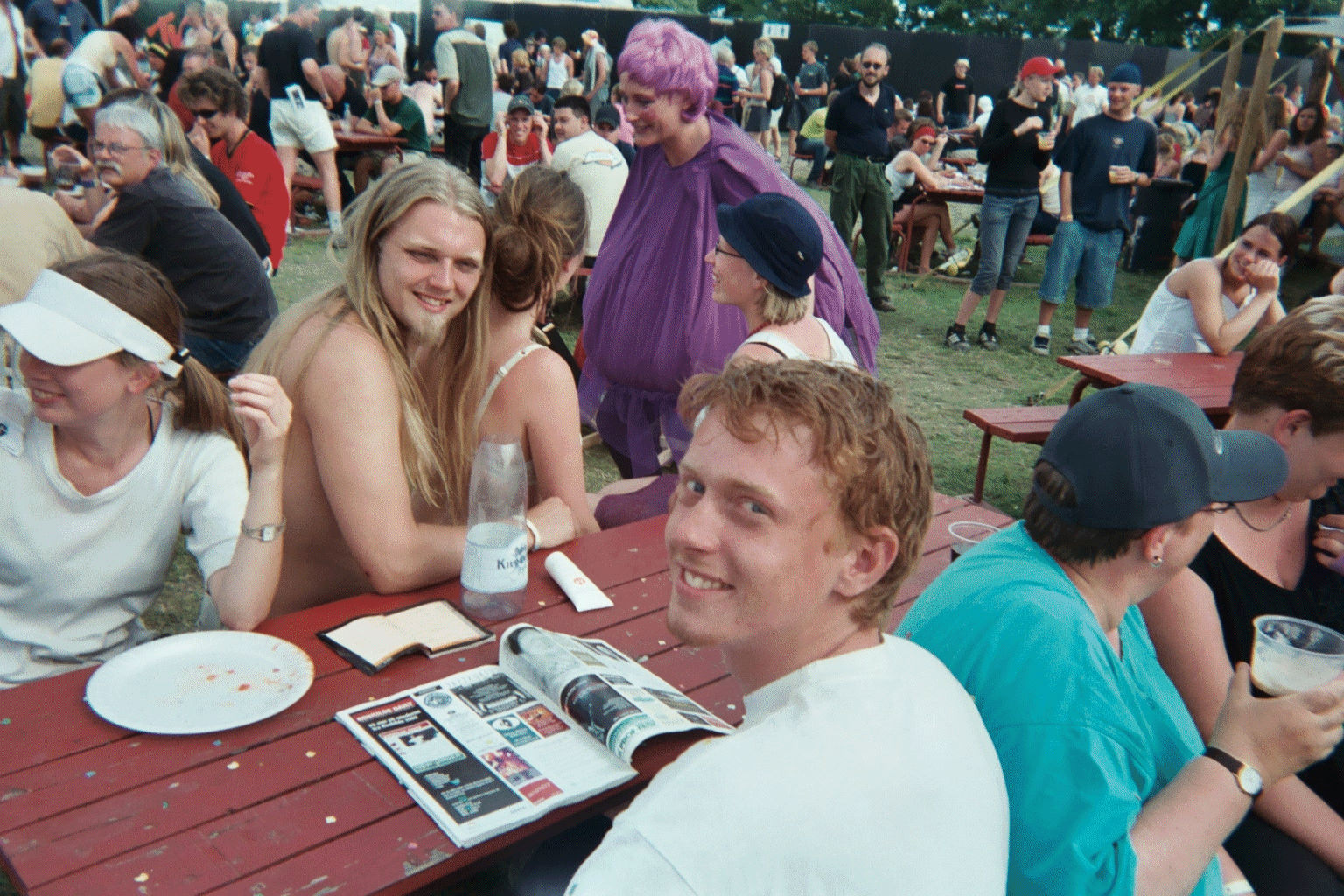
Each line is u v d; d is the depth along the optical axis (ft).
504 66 46.47
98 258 5.82
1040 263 36.14
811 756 2.95
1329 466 6.25
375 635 5.86
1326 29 25.40
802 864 2.80
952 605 4.41
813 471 3.07
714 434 3.20
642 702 5.21
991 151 23.03
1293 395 6.26
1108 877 3.77
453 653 5.88
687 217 10.89
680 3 118.21
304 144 27.73
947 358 23.71
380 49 44.24
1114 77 22.29
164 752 4.83
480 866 4.59
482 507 6.32
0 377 6.87
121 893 3.99
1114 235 23.52
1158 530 4.32
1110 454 4.29
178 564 12.23
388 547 6.42
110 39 26.71
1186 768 4.35
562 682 5.34
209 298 12.58
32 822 4.31
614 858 2.88
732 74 52.90
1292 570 6.74
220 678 5.35
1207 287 16.20
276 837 4.36
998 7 105.70
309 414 6.40
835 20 114.73
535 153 29.14
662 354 11.06
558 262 7.39
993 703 4.04
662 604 6.77
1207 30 96.07
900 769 2.99
